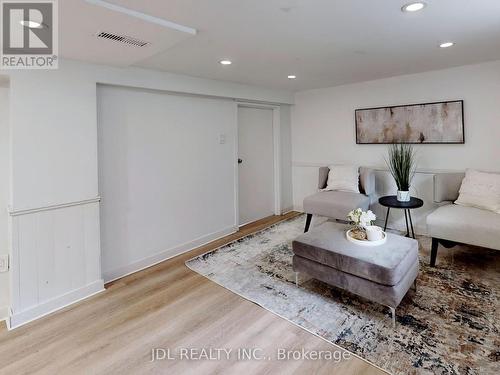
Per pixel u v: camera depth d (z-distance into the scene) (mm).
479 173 3094
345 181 3938
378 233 2336
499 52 2754
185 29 1925
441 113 3488
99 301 2418
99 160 2664
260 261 3127
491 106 3182
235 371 1661
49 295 2279
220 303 2350
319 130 4688
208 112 3674
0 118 2266
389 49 2572
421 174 3715
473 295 2336
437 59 2965
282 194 5004
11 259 2098
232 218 4105
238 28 2004
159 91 3098
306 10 1771
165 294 2512
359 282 2115
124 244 2900
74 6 1484
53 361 1766
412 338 1872
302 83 4047
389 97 3885
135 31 1836
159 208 3197
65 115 2303
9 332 2043
